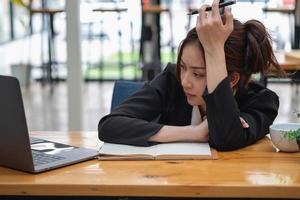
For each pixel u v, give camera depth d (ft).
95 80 22.97
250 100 4.74
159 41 20.20
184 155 3.92
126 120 4.45
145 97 4.92
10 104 3.42
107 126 4.46
